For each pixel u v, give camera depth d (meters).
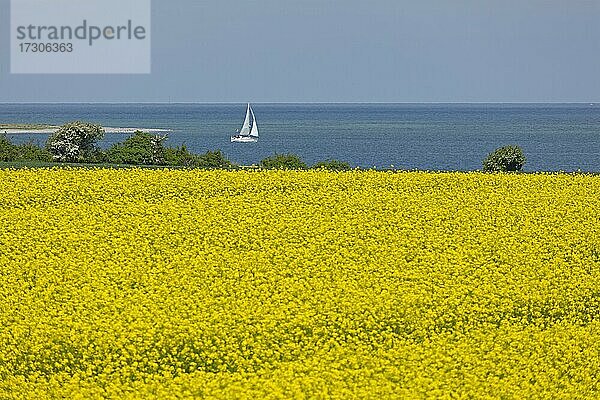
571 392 25.84
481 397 24.78
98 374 27.88
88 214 50.44
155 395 25.08
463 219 50.72
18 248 42.62
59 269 38.66
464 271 39.34
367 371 26.41
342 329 31.81
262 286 36.12
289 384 25.28
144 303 33.69
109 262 39.50
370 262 40.50
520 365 27.67
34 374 27.39
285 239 44.78
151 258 41.19
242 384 25.61
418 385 25.36
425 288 36.62
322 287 36.31
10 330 31.09
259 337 30.48
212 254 41.22
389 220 49.56
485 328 32.09
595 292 37.62
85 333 30.36
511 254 42.75
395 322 32.81
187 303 33.81
